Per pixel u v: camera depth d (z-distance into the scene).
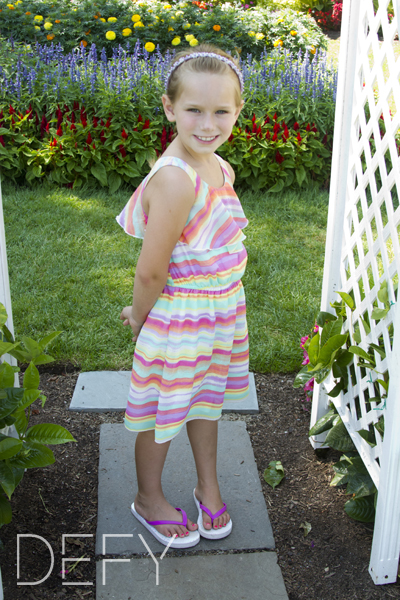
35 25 8.07
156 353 1.73
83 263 3.92
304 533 2.05
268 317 3.41
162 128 5.25
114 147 4.98
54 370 2.94
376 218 1.91
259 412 2.72
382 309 1.85
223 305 1.74
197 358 1.75
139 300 1.68
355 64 1.99
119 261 3.98
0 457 1.62
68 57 6.19
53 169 5.14
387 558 1.83
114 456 2.37
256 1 11.22
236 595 1.79
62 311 3.35
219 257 1.69
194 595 1.79
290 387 2.91
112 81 5.29
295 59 7.92
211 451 2.04
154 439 1.88
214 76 1.49
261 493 2.22
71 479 2.26
